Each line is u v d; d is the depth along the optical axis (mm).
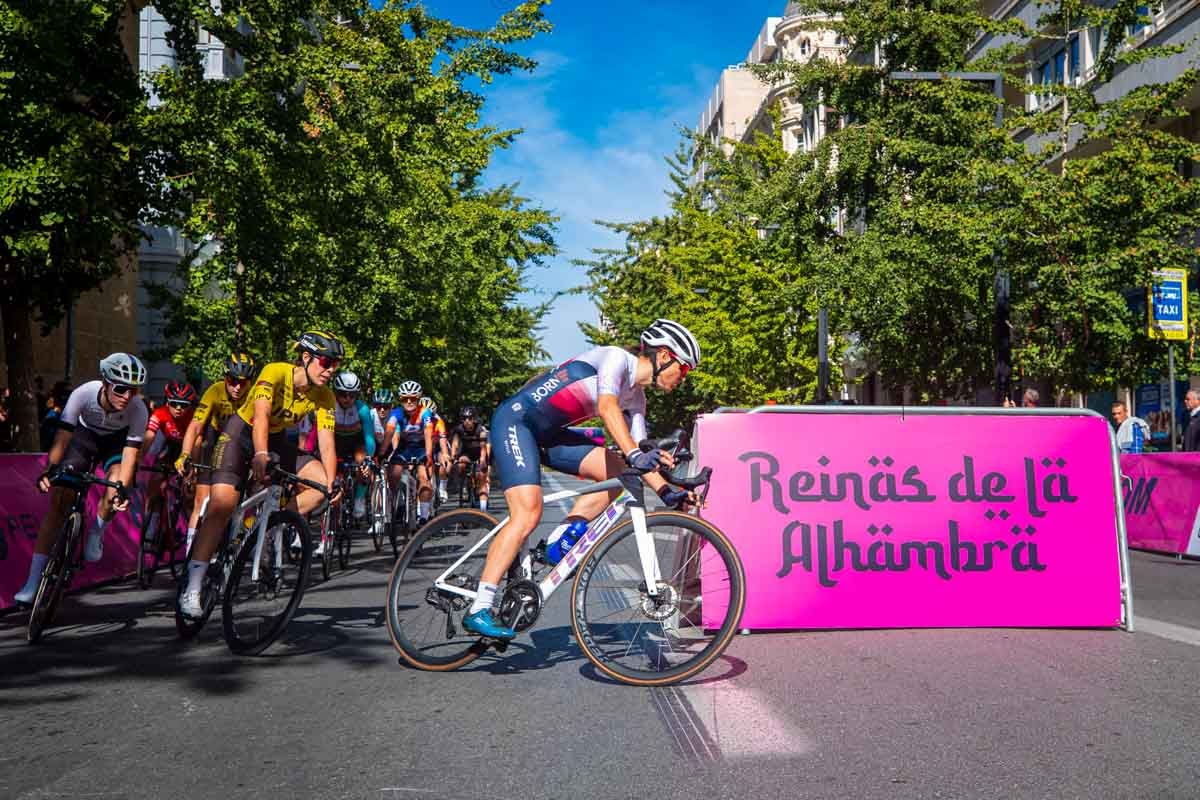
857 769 3436
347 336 19703
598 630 4859
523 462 5066
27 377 13859
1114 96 21422
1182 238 16984
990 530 6258
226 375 7879
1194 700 4328
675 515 4910
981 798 3145
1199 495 10805
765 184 21125
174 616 7043
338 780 3396
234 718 4223
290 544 5613
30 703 4504
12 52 10977
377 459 11555
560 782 3348
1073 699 4348
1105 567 6246
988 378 18688
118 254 13070
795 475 6199
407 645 5211
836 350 28734
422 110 14656
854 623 6133
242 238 14000
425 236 19375
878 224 18922
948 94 18156
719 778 3365
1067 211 15234
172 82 12602
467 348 26812
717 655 4781
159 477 9195
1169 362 14531
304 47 13297
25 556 7844
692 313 31531
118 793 3287
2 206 10867
